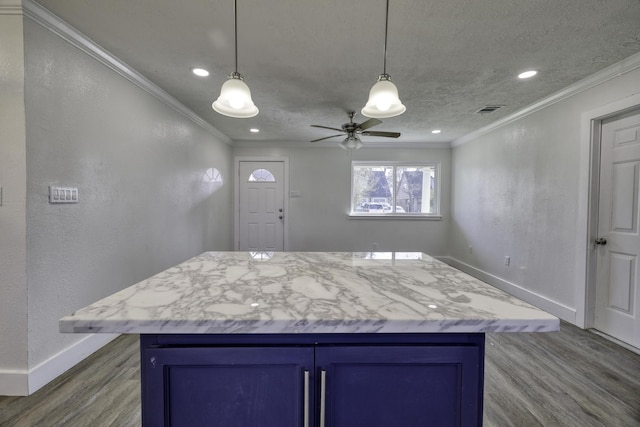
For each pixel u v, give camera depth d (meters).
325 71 2.40
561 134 2.81
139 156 2.59
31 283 1.66
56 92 1.78
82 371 1.91
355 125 3.26
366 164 5.41
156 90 2.76
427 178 5.42
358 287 1.04
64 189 1.84
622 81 2.24
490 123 3.91
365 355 0.81
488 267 4.08
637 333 2.23
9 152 1.60
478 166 4.36
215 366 0.81
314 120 3.85
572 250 2.68
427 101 3.08
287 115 3.62
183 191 3.44
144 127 2.66
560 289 2.83
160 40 1.97
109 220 2.24
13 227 1.61
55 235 1.79
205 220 4.11
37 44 1.66
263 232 5.35
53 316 1.79
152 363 0.80
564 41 1.95
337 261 1.50
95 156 2.09
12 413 1.53
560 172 2.82
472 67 2.32
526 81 2.58
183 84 2.69
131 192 2.49
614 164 2.38
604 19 1.71
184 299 0.90
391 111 1.48
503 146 3.75
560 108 2.83
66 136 1.86
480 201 4.29
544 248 3.03
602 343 2.33
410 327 0.77
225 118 3.79
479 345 0.84
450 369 0.83
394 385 0.83
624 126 2.30
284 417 0.82
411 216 5.30
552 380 1.87
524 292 3.32
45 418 1.51
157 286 1.03
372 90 1.43
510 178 3.60
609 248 2.43
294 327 0.76
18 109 1.59
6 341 1.64
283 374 0.82
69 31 1.82
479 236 4.31
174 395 0.81
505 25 1.79
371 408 0.83
